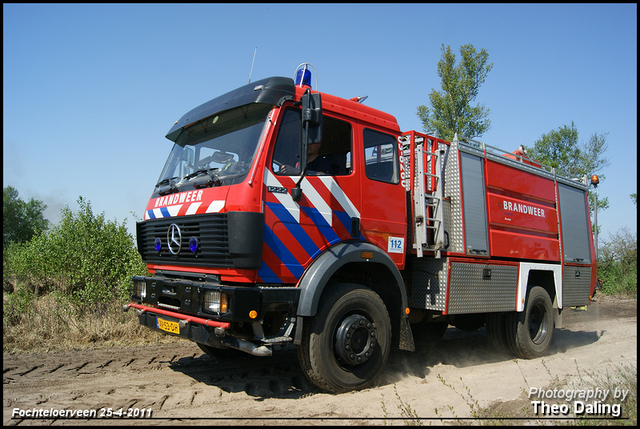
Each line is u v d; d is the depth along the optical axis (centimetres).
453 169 576
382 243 503
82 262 813
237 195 397
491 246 598
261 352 385
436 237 545
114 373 507
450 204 574
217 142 465
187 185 463
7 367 519
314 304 410
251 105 447
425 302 556
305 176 438
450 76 1691
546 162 1836
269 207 407
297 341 410
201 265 421
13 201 3531
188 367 543
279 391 454
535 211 693
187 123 518
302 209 432
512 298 627
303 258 429
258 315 392
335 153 486
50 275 878
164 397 424
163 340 687
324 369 423
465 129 1641
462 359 641
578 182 822
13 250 1181
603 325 1007
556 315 715
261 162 408
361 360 444
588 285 802
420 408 401
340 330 435
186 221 437
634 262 1772
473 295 569
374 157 514
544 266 690
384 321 475
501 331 657
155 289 469
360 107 515
